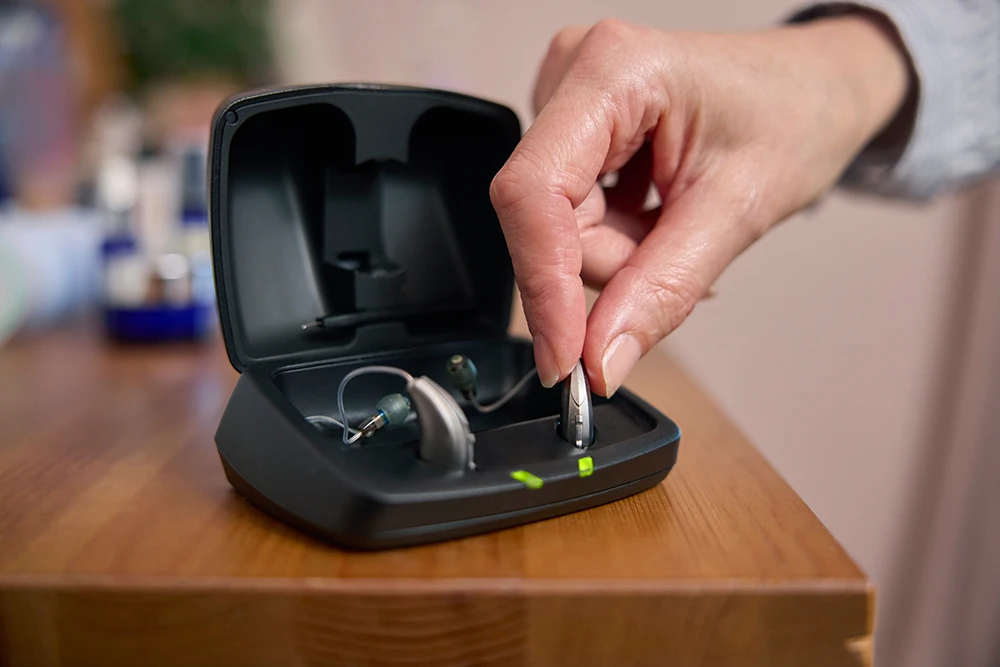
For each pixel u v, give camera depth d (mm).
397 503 251
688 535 265
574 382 289
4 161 540
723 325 721
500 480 263
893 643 767
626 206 344
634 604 241
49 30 575
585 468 274
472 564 250
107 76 678
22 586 240
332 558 253
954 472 727
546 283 284
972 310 701
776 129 325
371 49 723
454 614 241
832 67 352
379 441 305
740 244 321
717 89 314
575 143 286
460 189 348
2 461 315
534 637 242
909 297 710
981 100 410
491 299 351
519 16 705
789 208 337
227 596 240
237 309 304
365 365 325
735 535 266
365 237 337
